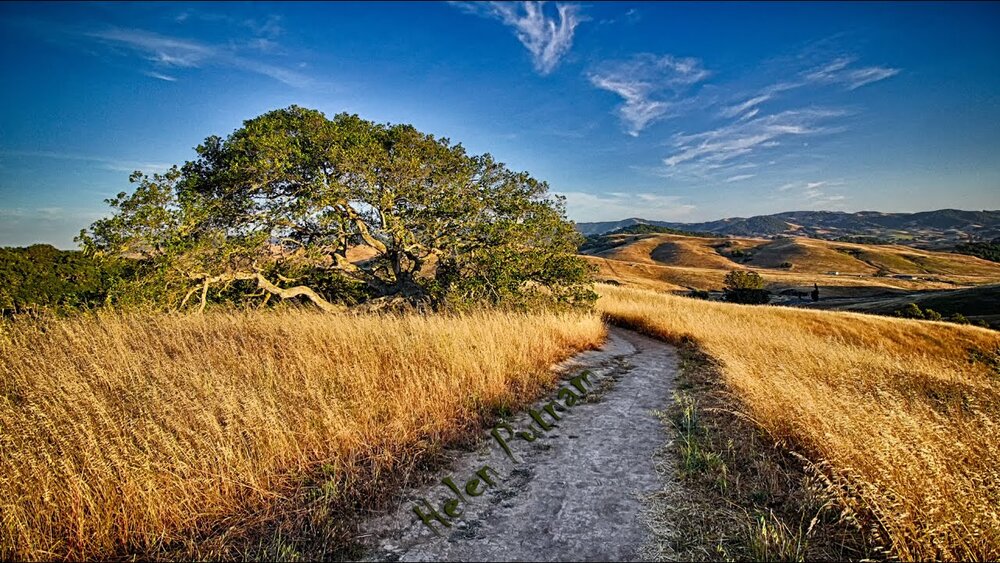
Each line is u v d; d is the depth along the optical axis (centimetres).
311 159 1399
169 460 448
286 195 1478
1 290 1150
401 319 1184
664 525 427
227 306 1343
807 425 568
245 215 1431
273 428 518
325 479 485
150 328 959
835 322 2970
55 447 458
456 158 1644
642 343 1759
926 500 373
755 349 1200
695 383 1018
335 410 579
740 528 418
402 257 1734
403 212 1551
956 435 520
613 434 674
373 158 1386
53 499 394
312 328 945
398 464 522
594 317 1778
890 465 426
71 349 760
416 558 382
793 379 757
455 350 859
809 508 446
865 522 414
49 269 1405
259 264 1474
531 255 1661
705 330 1725
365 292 1820
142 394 570
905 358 1209
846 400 615
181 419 516
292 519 422
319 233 1561
